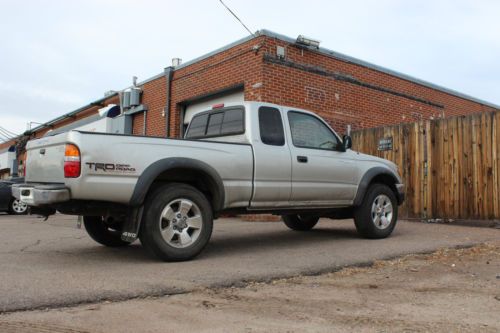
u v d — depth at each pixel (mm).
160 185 5789
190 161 5785
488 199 9422
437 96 16094
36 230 9273
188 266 5504
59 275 4965
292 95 11734
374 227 7648
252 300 4297
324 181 7172
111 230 6926
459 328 3600
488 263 5926
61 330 3412
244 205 6379
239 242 7453
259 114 6699
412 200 10766
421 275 5312
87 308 3932
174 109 14234
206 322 3676
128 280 4773
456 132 10039
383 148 11453
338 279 5129
